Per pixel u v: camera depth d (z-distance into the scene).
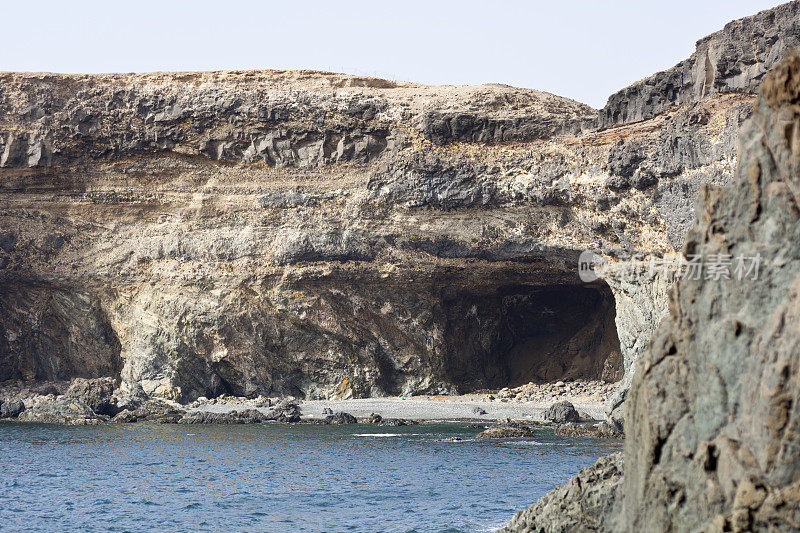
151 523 30.33
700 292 13.91
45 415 68.62
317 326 74.81
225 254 75.12
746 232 13.36
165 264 76.00
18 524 30.38
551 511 18.47
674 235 57.09
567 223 67.81
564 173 65.62
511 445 51.47
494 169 69.62
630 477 14.62
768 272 12.78
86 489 37.38
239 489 37.09
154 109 76.19
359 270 73.69
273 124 75.50
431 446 51.47
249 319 74.75
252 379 75.81
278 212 75.50
